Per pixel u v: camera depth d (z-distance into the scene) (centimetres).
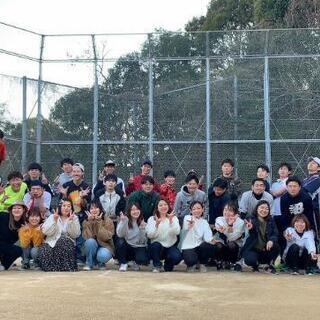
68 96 1398
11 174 900
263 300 582
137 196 891
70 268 837
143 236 851
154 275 777
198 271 838
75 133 1392
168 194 991
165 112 1372
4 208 877
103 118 1391
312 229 836
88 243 855
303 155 1321
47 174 1377
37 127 1376
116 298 583
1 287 653
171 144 1359
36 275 772
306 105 1330
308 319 494
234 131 1342
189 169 1348
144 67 1385
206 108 1341
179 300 576
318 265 848
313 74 1333
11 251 850
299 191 832
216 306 546
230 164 946
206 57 1352
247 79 1343
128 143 1370
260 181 872
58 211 855
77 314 506
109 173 973
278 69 1339
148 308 533
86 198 923
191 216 855
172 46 1375
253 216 835
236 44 1352
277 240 817
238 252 858
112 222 876
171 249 838
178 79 1373
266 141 1313
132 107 1388
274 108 1338
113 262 968
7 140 1309
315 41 1331
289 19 2153
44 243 845
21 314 507
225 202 891
